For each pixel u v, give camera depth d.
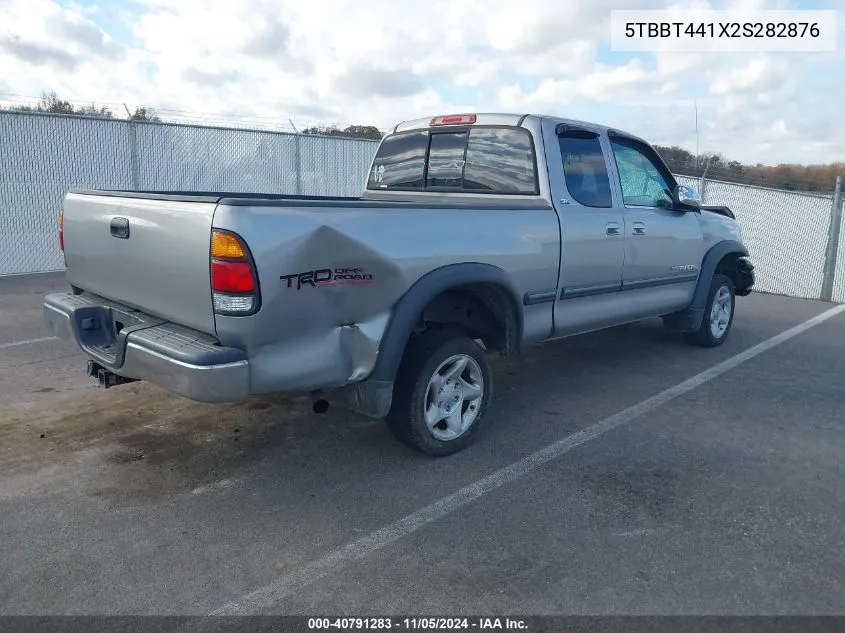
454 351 4.27
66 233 4.54
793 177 13.59
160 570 3.14
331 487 3.97
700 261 6.79
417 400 4.15
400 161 6.01
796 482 4.11
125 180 12.80
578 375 6.25
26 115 11.66
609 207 5.55
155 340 3.53
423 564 3.20
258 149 14.27
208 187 13.77
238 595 2.97
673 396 5.68
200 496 3.85
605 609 2.90
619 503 3.81
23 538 3.38
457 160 5.58
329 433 4.75
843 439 4.80
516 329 4.72
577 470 4.22
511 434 4.80
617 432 4.86
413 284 3.97
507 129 5.23
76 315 4.16
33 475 4.05
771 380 6.19
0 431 4.68
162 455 4.37
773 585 3.07
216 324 3.36
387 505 3.76
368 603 2.92
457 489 3.96
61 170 12.13
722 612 2.88
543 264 4.85
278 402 5.33
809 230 11.56
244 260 3.27
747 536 3.48
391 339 3.88
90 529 3.48
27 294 9.88
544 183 5.02
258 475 4.11
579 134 5.39
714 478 4.14
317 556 3.27
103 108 12.52
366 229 3.71
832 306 10.67
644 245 5.88
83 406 5.19
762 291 12.31
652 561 3.25
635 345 7.42
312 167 15.02
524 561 3.24
